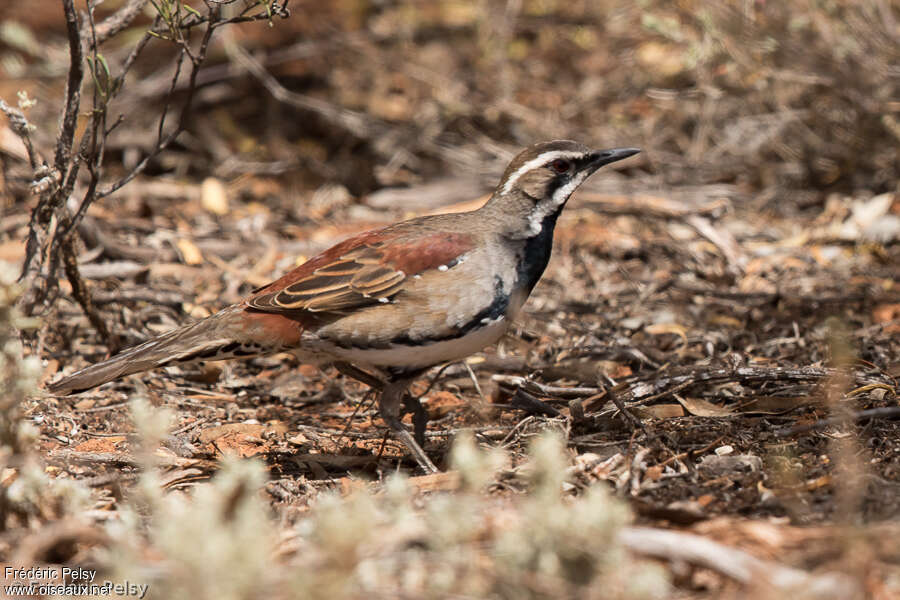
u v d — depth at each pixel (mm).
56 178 10422
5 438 7578
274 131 20172
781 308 13578
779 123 17734
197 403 11469
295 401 11672
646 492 8312
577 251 15641
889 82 16406
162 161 19203
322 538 5902
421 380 11961
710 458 8875
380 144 19422
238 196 18188
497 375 11234
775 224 16562
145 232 16203
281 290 9352
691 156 18297
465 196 17578
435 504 6355
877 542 6609
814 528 7055
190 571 5539
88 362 12188
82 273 13742
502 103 19875
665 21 17266
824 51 16406
